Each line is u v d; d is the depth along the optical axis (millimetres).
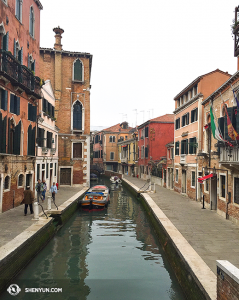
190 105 20375
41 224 10688
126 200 23812
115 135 55688
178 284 7363
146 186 28938
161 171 30516
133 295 6793
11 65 12883
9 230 9703
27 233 9305
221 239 9227
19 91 14398
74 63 27703
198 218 12758
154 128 34469
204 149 16938
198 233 10000
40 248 9844
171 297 6723
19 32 14914
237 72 10891
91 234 12375
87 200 18562
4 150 12148
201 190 18094
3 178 12625
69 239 11500
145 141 36781
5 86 12586
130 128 57625
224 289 4652
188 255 7488
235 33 11273
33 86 15859
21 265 8031
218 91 13766
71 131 27422
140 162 40438
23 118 15125
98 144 60281
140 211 18500
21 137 15062
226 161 11000
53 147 23609
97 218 16000
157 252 10031
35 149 17281
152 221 14031
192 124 19750
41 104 19094
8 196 13414
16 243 8125
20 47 15172
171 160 26406
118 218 16078
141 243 11102
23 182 15406
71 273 8008
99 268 8438
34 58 17500
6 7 13117
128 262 8977
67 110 27578
